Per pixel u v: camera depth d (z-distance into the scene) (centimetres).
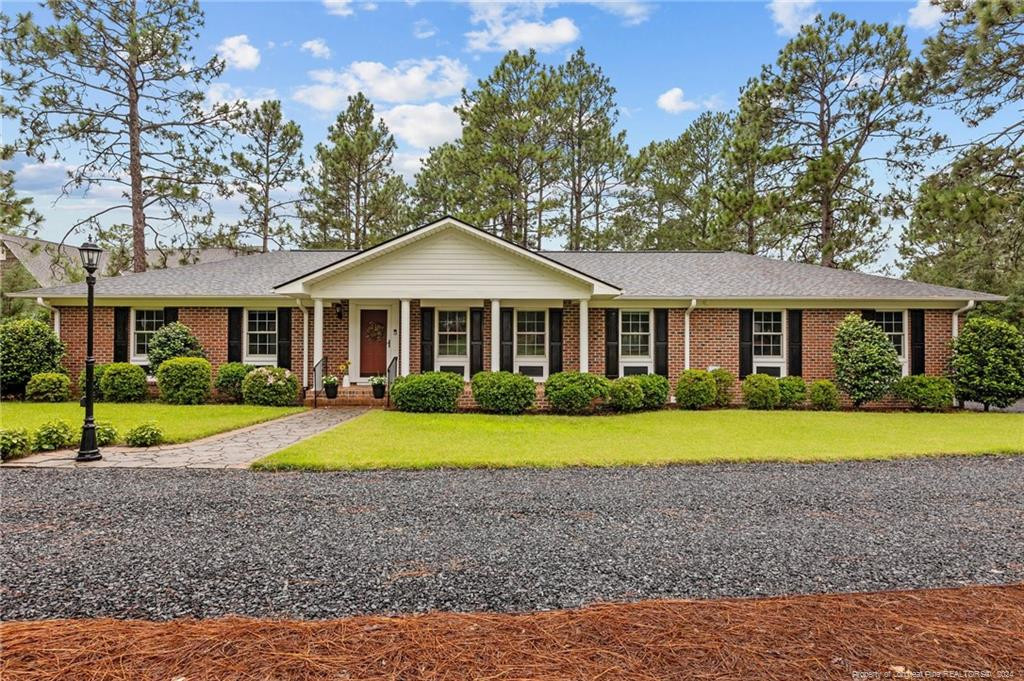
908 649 285
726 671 264
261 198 2698
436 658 276
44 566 402
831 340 1502
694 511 554
